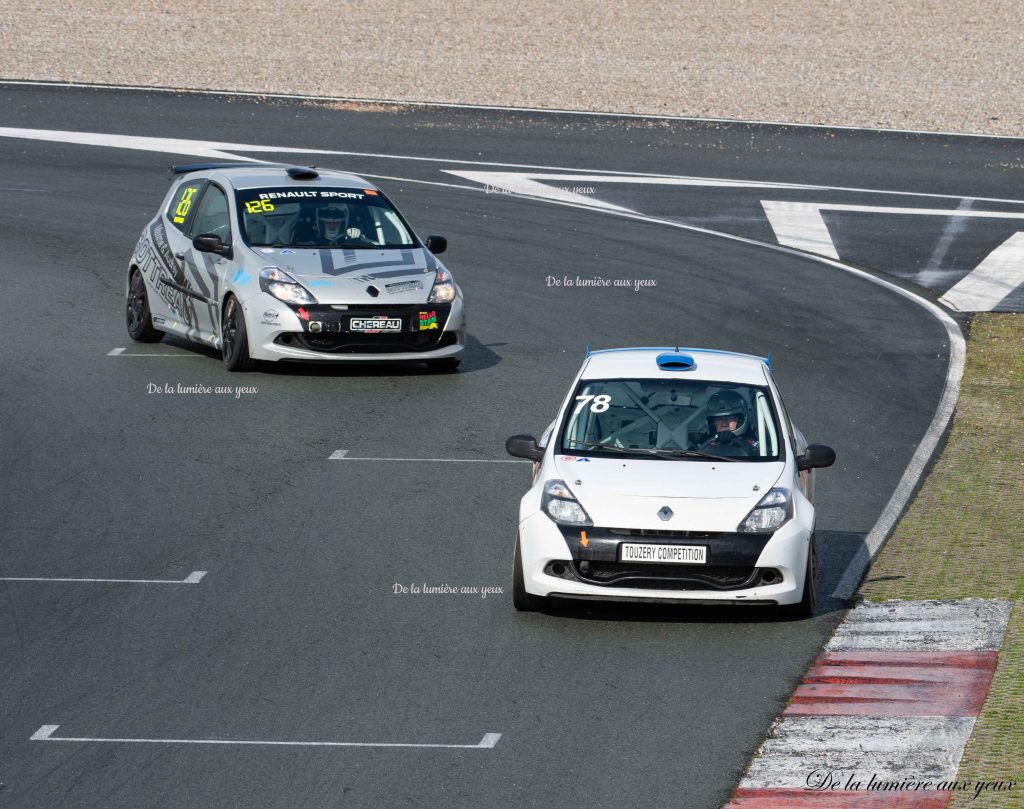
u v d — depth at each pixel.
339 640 28.84
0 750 23.70
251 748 23.78
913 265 74.19
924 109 119.44
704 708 25.59
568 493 30.02
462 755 23.56
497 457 42.56
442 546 34.88
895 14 163.25
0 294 61.91
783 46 145.88
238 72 125.75
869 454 44.66
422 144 101.69
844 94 124.88
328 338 49.91
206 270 52.50
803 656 28.23
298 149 98.06
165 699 25.86
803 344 58.41
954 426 48.09
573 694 26.19
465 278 68.06
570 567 29.42
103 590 31.69
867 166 99.62
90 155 93.19
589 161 98.38
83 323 58.19
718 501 29.69
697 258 73.75
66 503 37.66
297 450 42.72
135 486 39.12
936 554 35.41
